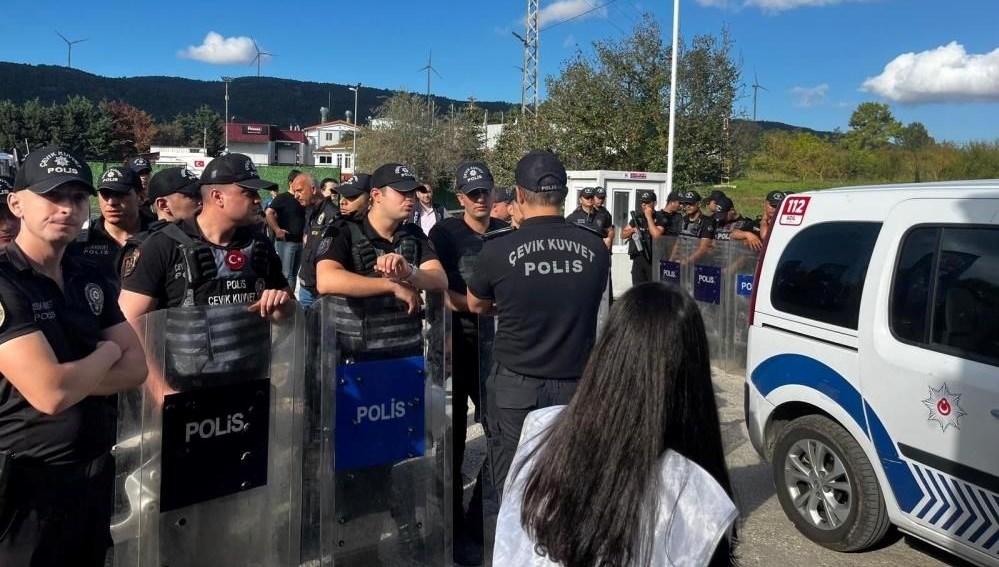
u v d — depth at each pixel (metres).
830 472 3.97
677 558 1.32
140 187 4.78
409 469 3.36
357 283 3.11
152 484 2.63
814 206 4.27
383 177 3.39
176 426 2.67
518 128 26.14
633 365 1.41
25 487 2.19
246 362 2.84
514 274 3.06
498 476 3.26
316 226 8.16
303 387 3.03
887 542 4.11
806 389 4.07
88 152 71.62
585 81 21.83
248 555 2.90
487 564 3.63
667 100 21.33
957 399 3.27
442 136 48.75
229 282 3.12
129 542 2.59
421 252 3.56
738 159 25.12
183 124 91.38
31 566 2.20
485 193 4.13
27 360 2.07
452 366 3.75
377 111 52.16
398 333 3.27
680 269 8.70
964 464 3.25
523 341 3.08
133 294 2.96
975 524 3.23
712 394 1.46
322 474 3.09
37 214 2.20
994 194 3.36
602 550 1.34
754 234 7.95
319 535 3.10
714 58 21.61
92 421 2.34
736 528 1.43
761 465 5.30
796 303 4.21
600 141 21.70
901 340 3.57
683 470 1.37
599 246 3.18
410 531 3.38
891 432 3.59
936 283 3.48
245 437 2.86
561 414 1.56
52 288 2.29
